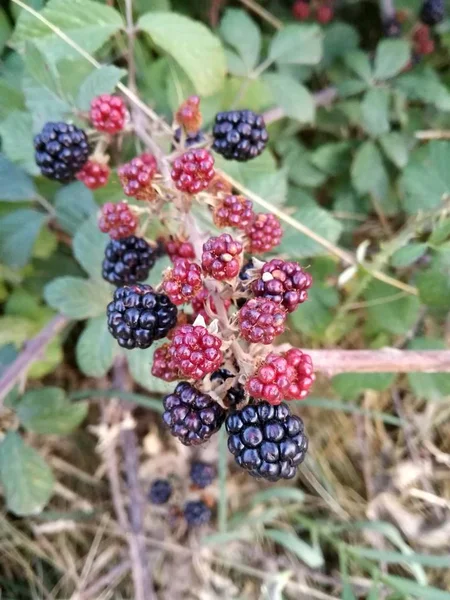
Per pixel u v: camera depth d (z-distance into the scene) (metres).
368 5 0.21
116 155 0.15
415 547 0.18
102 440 0.17
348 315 0.18
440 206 0.15
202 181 0.10
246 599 0.17
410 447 0.19
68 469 0.18
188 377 0.08
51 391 0.15
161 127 0.14
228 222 0.10
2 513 0.17
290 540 0.16
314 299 0.17
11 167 0.15
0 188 0.15
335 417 0.19
